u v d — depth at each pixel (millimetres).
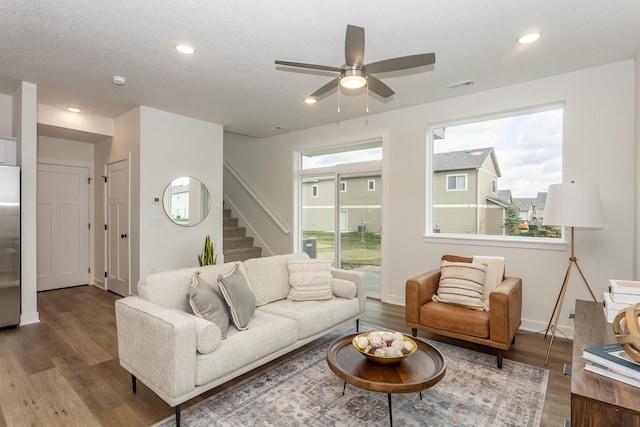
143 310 2084
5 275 3416
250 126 5426
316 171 5543
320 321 2832
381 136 4668
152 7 2264
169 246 4668
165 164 4617
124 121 4703
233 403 2156
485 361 2766
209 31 2576
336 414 2043
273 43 2762
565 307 3326
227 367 2082
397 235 4504
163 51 2896
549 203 2812
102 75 3406
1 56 2986
